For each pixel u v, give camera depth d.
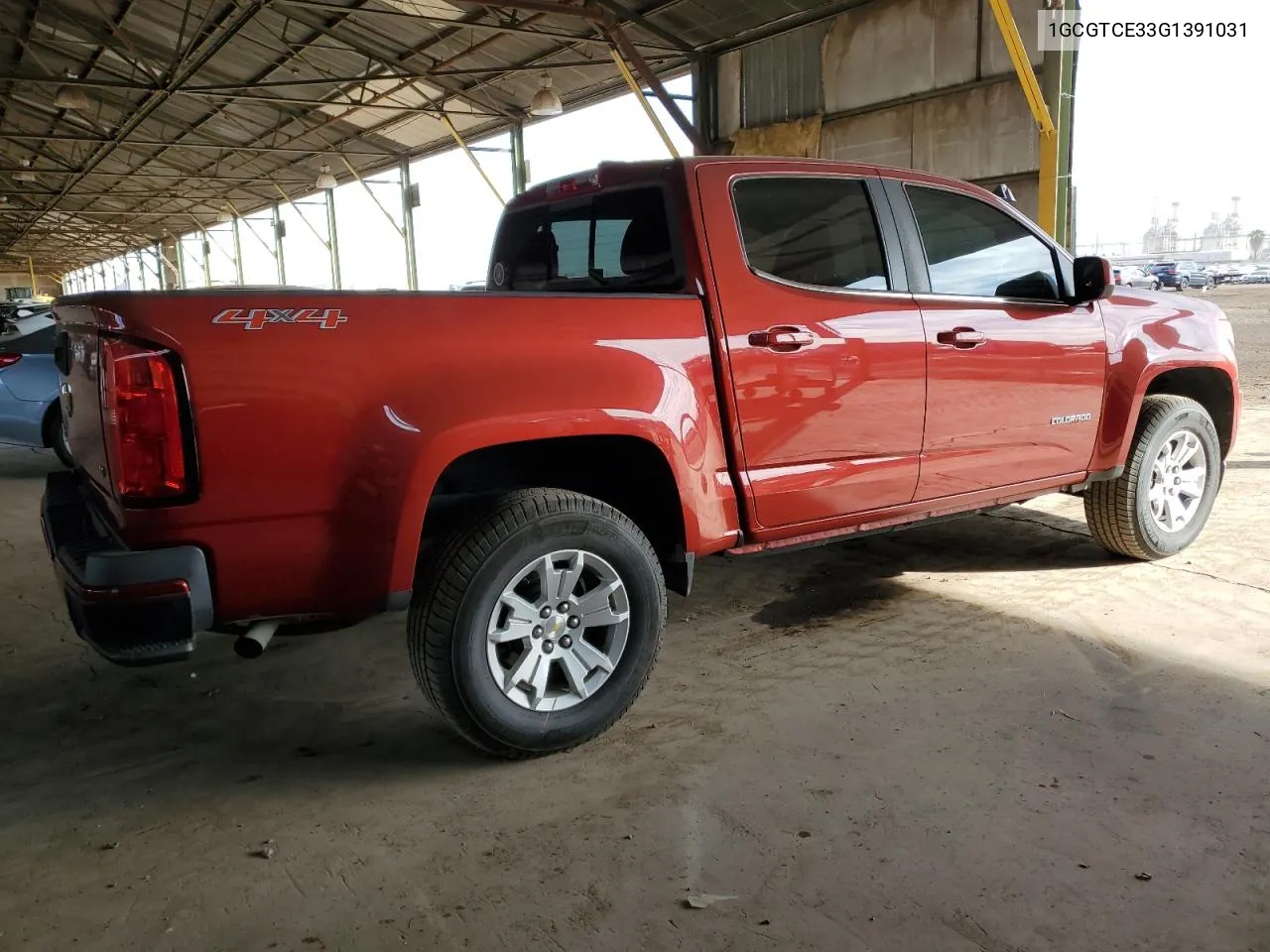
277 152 24.09
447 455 2.39
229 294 2.22
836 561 4.56
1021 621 3.64
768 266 3.01
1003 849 2.16
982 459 3.57
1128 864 2.09
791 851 2.18
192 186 30.22
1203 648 3.31
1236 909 1.93
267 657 3.55
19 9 16.80
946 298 3.43
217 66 18.38
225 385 2.17
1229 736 2.67
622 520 2.71
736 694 3.07
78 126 24.95
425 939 1.92
